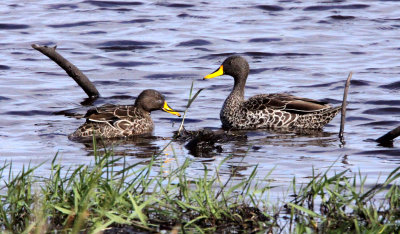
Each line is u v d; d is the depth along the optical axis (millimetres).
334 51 23906
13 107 16797
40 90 18766
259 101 15766
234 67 16188
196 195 8742
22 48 24109
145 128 14859
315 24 28281
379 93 18203
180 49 24344
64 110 16766
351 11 30766
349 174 10781
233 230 8133
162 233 8000
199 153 12523
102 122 14430
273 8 31594
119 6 31797
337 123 15727
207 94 18672
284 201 9172
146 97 15523
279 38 25938
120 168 11078
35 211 8039
